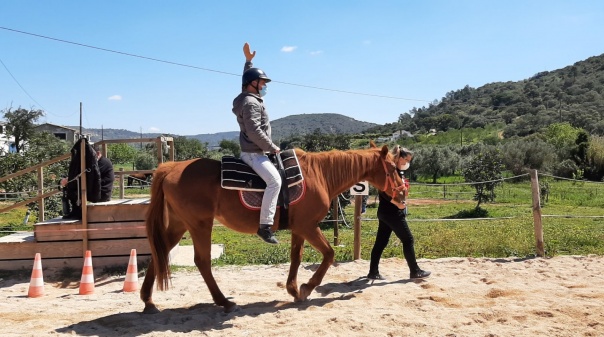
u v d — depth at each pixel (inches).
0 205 769.6
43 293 274.4
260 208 217.6
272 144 215.3
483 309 218.2
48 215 637.9
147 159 1823.3
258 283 286.0
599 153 1338.6
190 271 325.1
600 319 201.6
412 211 770.2
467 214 724.0
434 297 239.6
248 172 217.8
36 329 204.1
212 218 221.3
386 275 299.0
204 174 219.8
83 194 323.3
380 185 253.8
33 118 1734.7
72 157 337.7
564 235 419.2
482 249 376.8
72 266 325.1
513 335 186.5
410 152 272.2
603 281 269.3
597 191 1010.1
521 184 1238.3
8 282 302.4
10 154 867.4
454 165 1424.7
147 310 226.2
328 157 241.0
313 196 227.9
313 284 236.1
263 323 206.8
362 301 237.9
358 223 349.4
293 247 243.1
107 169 349.7
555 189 1047.6
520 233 422.9
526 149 1389.0
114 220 327.9
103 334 196.5
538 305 222.8
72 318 222.8
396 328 196.7
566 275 285.0
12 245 323.3
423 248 393.4
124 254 326.6
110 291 279.1
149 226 219.6
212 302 247.0
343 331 194.2
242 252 420.2
